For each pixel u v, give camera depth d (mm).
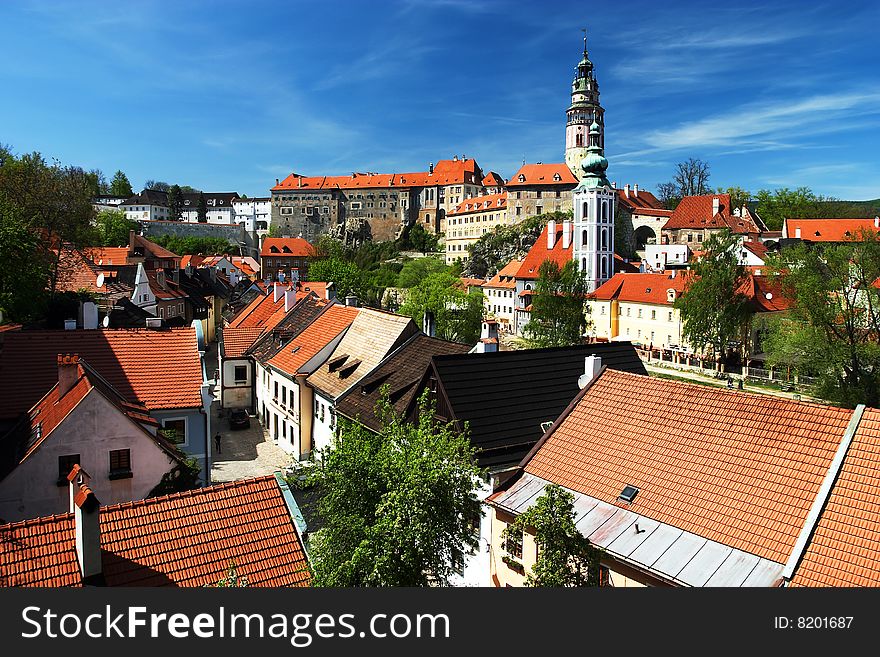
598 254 123125
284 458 46656
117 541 16875
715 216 156375
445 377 30547
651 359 94375
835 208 181000
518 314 132375
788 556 17047
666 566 18172
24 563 15633
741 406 21688
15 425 30000
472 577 26672
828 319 57625
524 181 192250
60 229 67625
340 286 121375
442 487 17297
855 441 18312
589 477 22812
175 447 29766
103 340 34938
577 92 191375
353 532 17250
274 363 50656
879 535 16203
